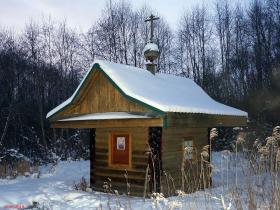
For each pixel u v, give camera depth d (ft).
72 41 115.85
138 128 41.93
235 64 121.49
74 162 81.76
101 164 44.83
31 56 103.55
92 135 46.06
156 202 26.11
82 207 36.60
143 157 41.24
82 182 47.42
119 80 40.88
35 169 68.95
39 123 97.14
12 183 55.21
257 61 113.60
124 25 122.01
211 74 124.36
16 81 97.96
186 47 131.95
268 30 115.14
